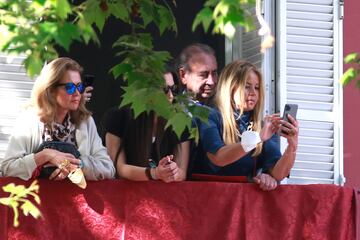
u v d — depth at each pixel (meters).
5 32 14.16
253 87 18.84
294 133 18.59
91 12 16.19
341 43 20.97
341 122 20.77
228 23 14.20
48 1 14.34
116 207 18.17
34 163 17.69
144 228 18.23
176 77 18.53
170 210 18.33
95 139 18.34
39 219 17.86
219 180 18.78
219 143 18.62
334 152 20.69
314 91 20.75
